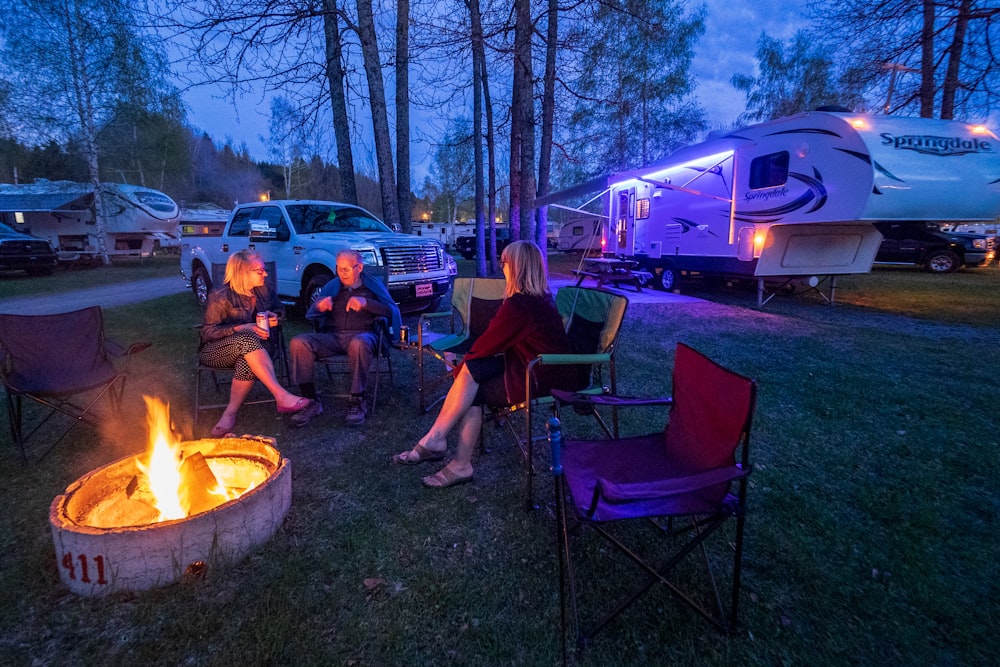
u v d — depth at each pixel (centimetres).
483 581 210
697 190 1020
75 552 194
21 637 180
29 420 372
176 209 2266
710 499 185
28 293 1179
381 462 312
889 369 490
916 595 200
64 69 1594
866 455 315
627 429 361
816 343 602
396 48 934
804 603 197
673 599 200
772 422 366
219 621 186
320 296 407
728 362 518
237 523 214
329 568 216
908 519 250
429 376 487
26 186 2002
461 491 279
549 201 1139
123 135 1858
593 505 164
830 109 746
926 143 700
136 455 246
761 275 856
